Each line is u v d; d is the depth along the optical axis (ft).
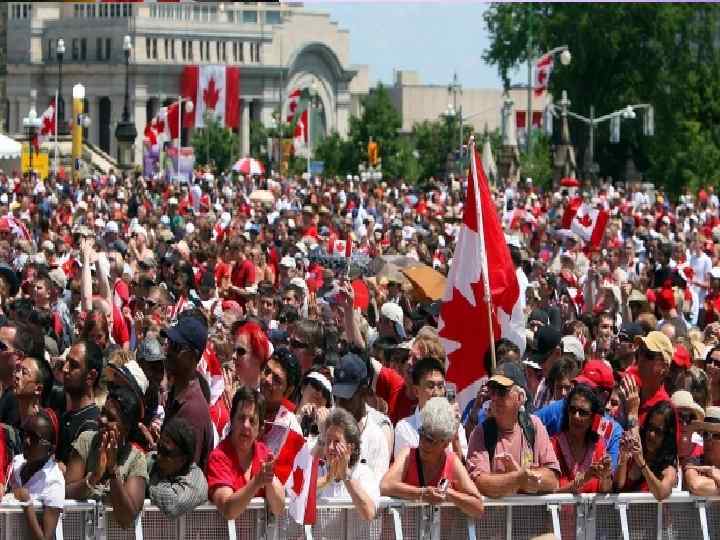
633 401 64.34
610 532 62.90
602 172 525.75
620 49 508.53
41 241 169.07
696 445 67.97
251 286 131.34
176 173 366.84
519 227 216.54
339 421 59.77
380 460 64.23
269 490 58.59
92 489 58.54
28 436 58.49
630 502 62.95
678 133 502.38
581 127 518.37
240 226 193.16
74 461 59.36
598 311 106.52
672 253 166.50
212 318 104.99
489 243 76.95
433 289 111.24
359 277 111.96
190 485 58.65
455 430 60.59
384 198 290.35
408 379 72.13
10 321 75.20
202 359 76.74
